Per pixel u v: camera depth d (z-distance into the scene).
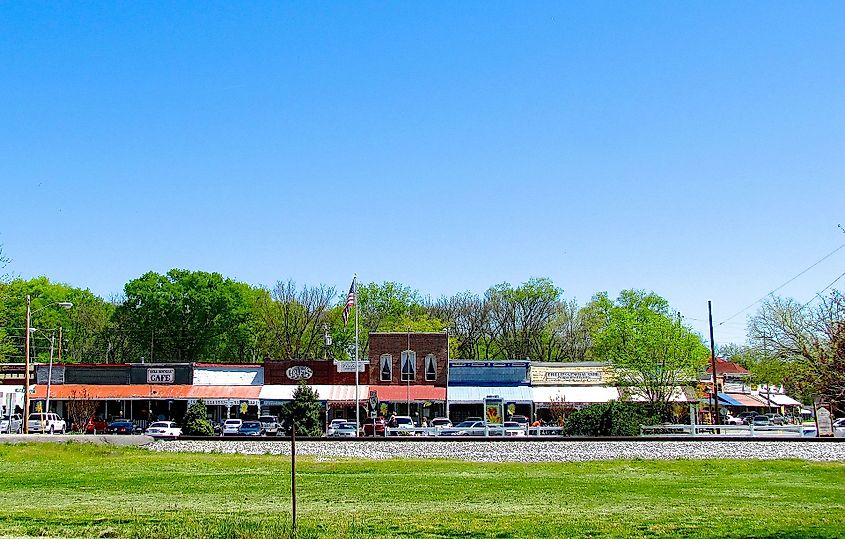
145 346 104.50
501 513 24.59
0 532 19.58
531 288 115.94
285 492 30.12
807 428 62.09
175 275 104.44
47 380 84.50
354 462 41.34
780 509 25.88
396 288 116.00
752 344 67.44
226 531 19.33
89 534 19.36
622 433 58.56
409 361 87.06
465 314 119.94
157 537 19.08
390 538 19.39
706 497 29.53
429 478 34.94
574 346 115.12
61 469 37.59
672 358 77.62
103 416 84.50
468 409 86.00
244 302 105.38
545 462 42.34
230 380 86.12
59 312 105.25
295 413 70.00
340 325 105.88
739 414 103.31
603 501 28.17
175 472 36.69
